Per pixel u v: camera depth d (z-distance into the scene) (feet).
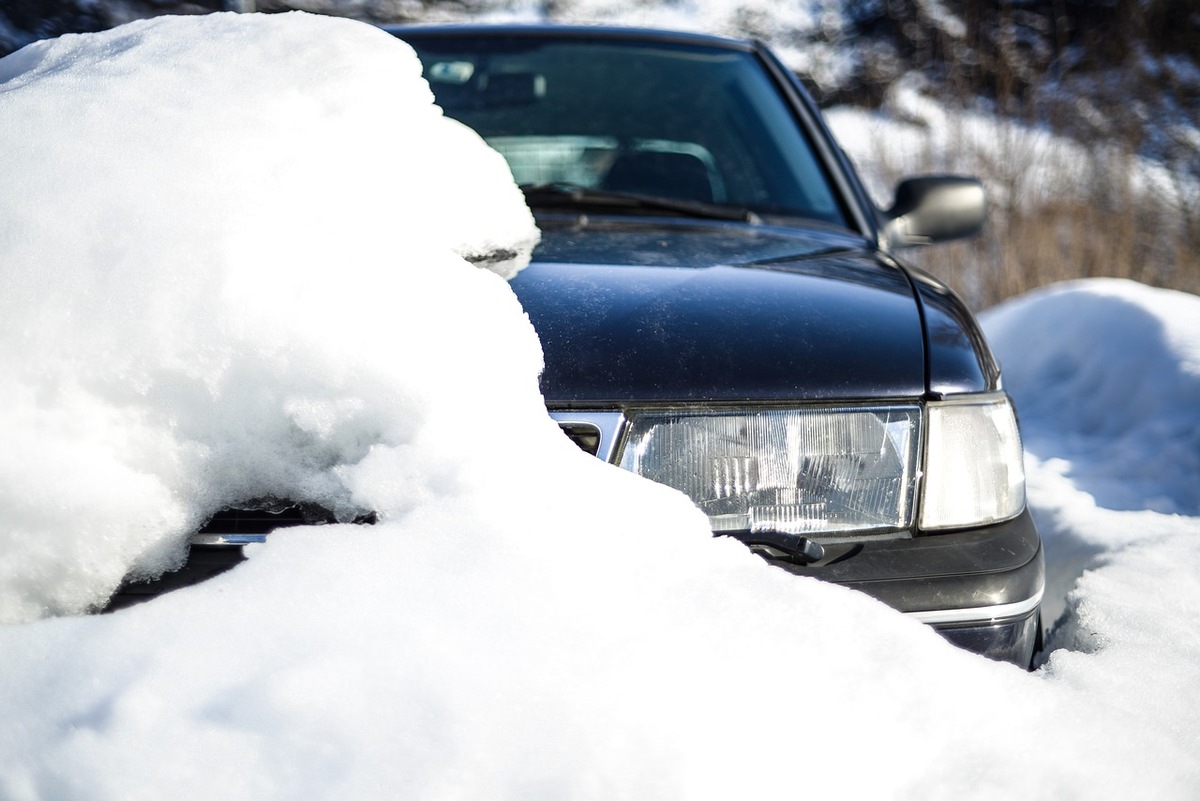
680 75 17.38
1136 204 37.93
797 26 69.10
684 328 9.41
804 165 16.22
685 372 9.04
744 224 14.16
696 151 16.02
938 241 16.80
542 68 17.25
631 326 9.33
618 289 9.93
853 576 8.77
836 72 62.80
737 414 9.01
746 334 9.48
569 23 18.65
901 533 9.25
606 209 14.47
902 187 16.97
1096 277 36.40
